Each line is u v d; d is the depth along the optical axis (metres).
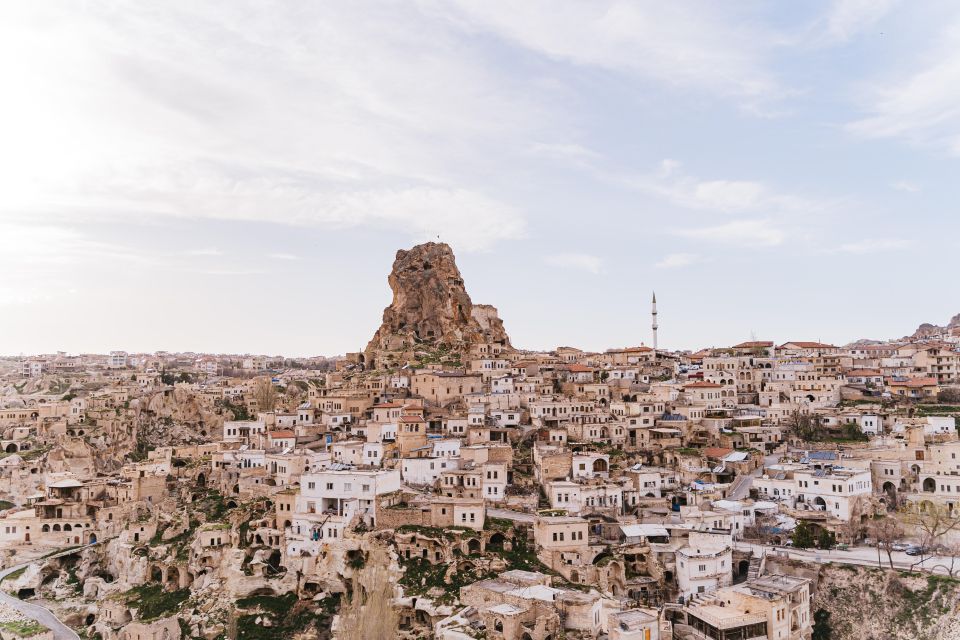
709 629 132.38
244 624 155.00
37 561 194.88
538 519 158.75
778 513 175.62
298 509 175.12
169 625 155.50
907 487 187.50
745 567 159.25
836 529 168.75
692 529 158.88
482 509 163.75
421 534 159.50
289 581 164.50
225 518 192.75
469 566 154.00
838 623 147.00
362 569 156.75
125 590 180.00
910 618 141.50
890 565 151.38
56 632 165.12
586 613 128.88
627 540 161.00
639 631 124.56
